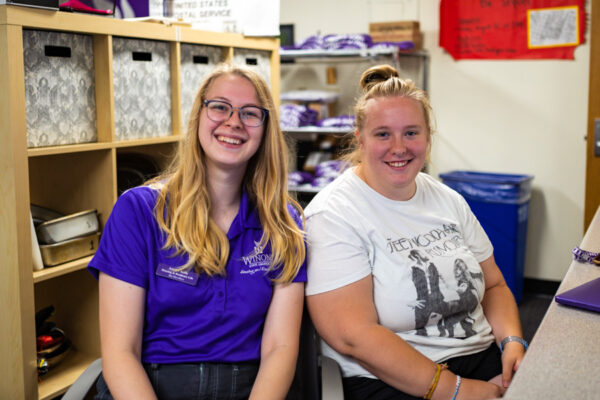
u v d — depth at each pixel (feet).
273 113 5.52
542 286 14.17
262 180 5.53
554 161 13.76
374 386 5.39
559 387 2.95
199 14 9.98
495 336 6.17
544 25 13.39
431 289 5.55
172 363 5.16
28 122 7.05
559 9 13.21
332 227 5.58
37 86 7.11
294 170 14.29
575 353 3.38
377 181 5.78
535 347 3.48
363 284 5.47
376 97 5.80
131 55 8.25
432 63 14.56
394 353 5.13
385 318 5.56
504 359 5.70
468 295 5.76
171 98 9.05
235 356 5.24
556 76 13.50
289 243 5.41
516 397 2.84
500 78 13.98
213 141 5.27
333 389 5.06
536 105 13.75
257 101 5.39
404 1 14.61
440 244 5.83
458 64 14.30
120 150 9.39
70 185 8.33
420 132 5.72
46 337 7.97
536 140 13.85
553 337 3.64
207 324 5.15
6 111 6.54
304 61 15.66
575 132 13.51
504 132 14.11
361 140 5.92
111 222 5.20
